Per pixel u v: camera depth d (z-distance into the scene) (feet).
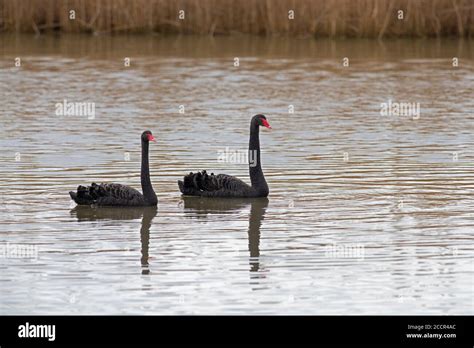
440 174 69.51
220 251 52.03
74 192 61.00
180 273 48.62
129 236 54.75
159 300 44.96
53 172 69.62
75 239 54.03
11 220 57.52
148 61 126.31
